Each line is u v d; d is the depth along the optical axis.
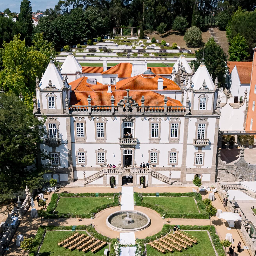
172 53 167.88
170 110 64.31
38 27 175.25
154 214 56.44
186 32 183.50
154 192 63.78
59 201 60.34
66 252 46.56
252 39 147.75
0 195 53.56
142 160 67.19
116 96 68.00
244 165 68.38
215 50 113.94
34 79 88.12
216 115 64.12
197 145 65.19
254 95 84.38
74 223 53.59
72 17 182.00
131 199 61.09
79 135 65.38
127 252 45.50
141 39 193.88
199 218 55.44
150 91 69.38
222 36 192.25
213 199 61.72
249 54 147.88
